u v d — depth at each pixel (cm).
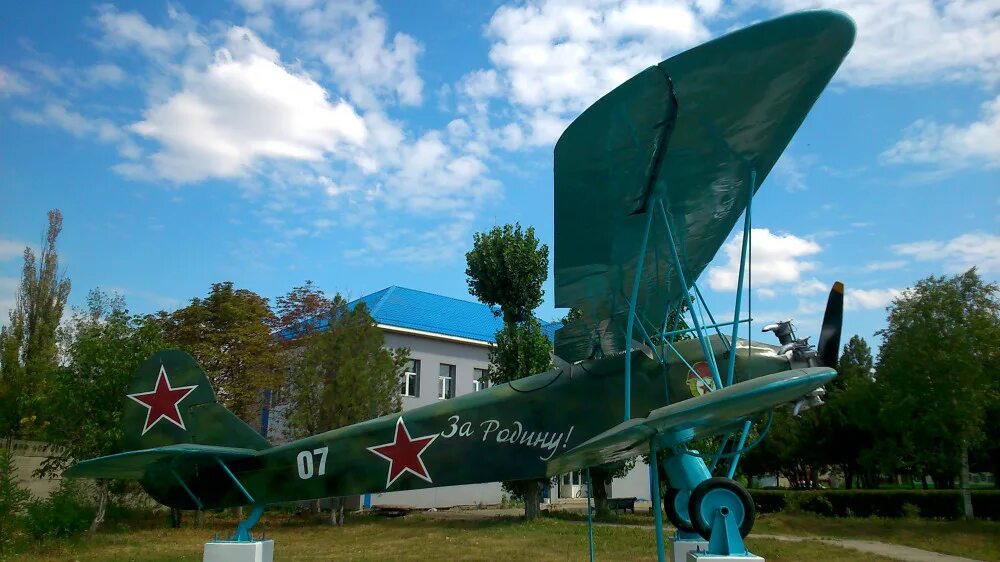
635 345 761
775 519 2072
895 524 1902
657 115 517
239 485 862
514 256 2058
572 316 2144
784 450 2994
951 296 1894
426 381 2753
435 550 1383
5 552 1309
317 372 2023
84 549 1394
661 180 591
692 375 732
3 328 3788
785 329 762
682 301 799
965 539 1602
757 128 543
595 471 2306
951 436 1864
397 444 812
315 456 844
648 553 1315
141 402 916
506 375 2019
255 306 2456
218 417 898
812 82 499
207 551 803
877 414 2148
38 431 1902
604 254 668
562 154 553
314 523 2047
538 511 2045
